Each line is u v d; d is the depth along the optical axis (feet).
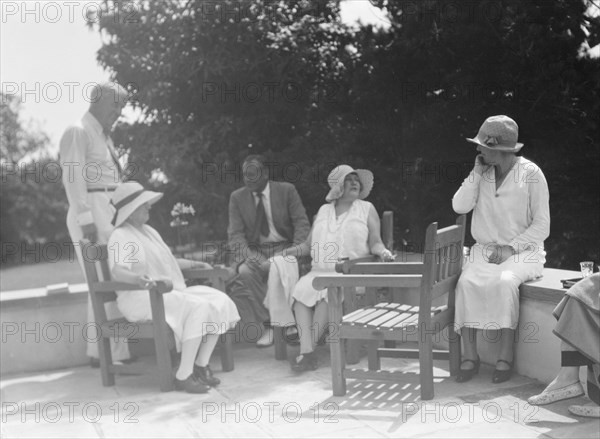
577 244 24.31
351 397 14.58
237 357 18.70
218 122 27.84
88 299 18.40
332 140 28.17
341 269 16.74
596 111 23.82
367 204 18.40
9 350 18.30
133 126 29.94
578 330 12.09
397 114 27.63
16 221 62.49
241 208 20.26
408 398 14.21
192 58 27.68
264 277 19.85
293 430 12.69
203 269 17.71
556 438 11.48
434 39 25.30
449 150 26.11
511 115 24.38
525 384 14.51
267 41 28.25
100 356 16.49
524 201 15.15
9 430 13.53
